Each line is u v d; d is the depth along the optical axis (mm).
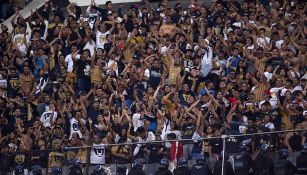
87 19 76938
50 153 56656
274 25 70750
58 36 74688
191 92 66062
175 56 68562
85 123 65750
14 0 84438
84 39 73438
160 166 54438
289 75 66000
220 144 53938
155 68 68750
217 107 64312
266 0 73625
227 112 64312
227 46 69312
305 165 52781
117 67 71000
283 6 72625
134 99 67438
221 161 53719
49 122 67188
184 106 64938
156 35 71812
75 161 56031
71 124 66000
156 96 66562
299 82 65188
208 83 66188
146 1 76750
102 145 55656
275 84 65625
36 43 74625
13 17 77062
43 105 68875
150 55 69938
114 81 68625
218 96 64625
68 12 77938
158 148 54688
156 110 65000
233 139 53844
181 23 72250
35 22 77812
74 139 63312
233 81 66250
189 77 67750
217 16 72438
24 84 71875
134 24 73625
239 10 72875
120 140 63812
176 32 71688
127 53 71500
